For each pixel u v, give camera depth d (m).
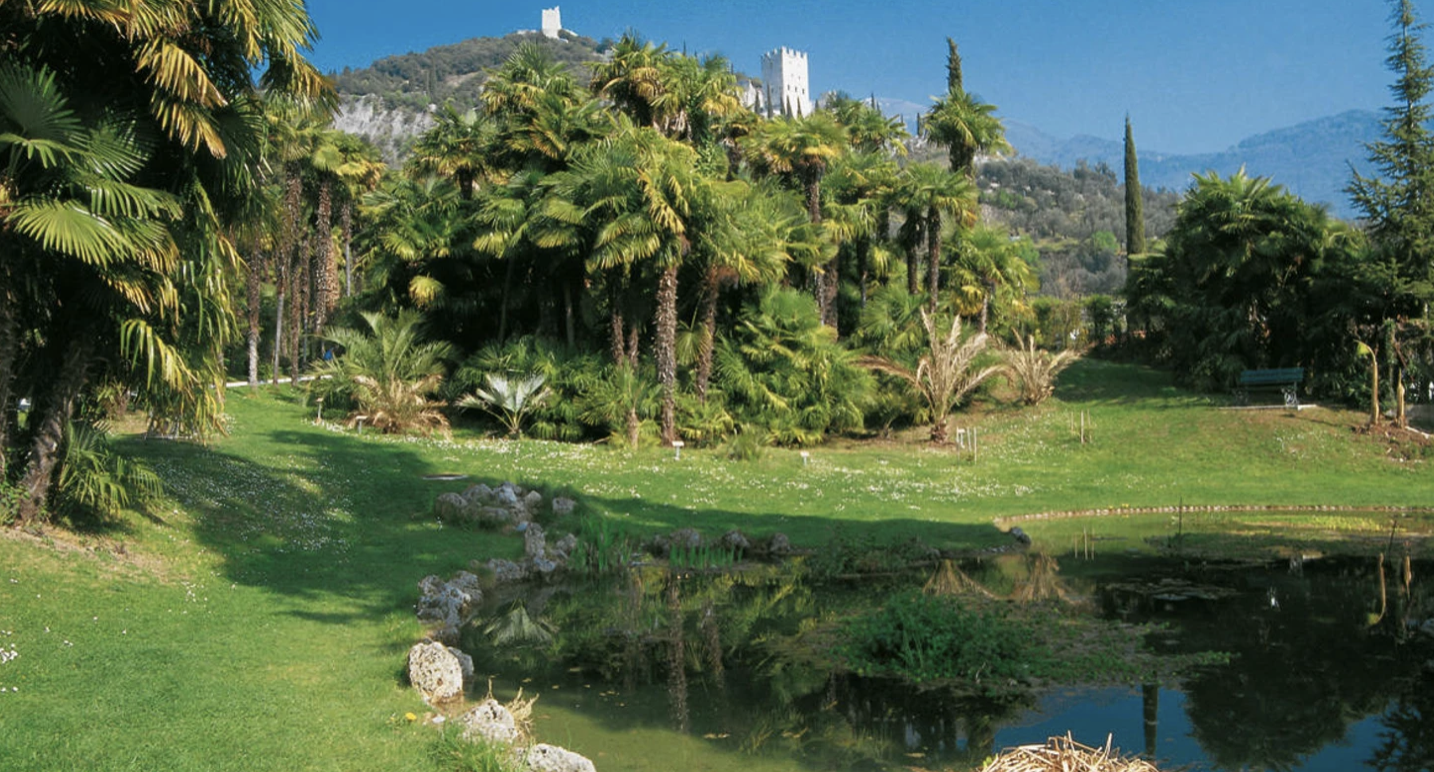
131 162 9.97
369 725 6.81
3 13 9.41
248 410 27.78
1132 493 23.84
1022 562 15.42
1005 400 37.16
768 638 10.60
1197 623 11.06
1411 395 31.36
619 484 21.36
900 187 35.72
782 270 30.70
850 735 7.43
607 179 27.41
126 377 11.61
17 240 9.62
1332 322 31.97
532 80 32.19
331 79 11.47
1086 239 135.88
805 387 31.33
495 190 31.25
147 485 12.30
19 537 9.84
